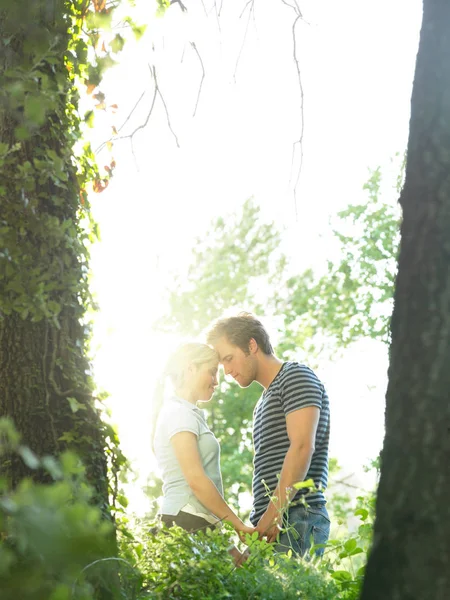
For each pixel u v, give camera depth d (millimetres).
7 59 4289
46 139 4477
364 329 22641
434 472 2721
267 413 5566
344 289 23250
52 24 4504
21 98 4113
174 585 3883
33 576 2168
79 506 2057
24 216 4297
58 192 4484
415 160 2996
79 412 4258
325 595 3980
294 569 4254
